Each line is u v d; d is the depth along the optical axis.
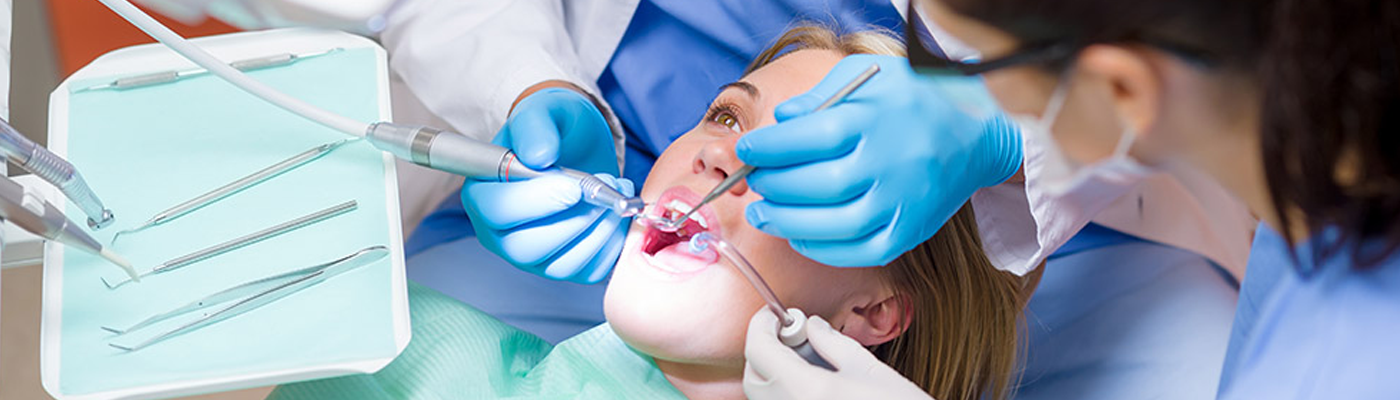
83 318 0.92
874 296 1.20
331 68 1.12
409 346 1.18
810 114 0.99
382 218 1.00
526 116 1.12
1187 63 0.61
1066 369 1.46
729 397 1.19
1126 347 1.46
